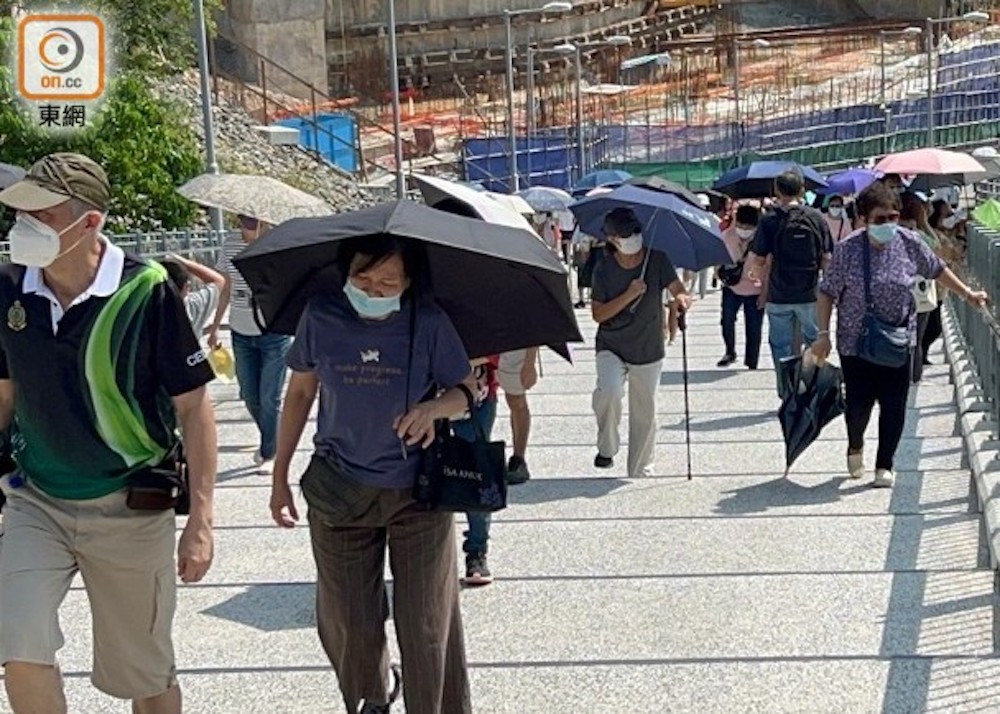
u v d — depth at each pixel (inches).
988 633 250.1
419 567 193.6
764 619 264.5
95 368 179.5
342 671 199.8
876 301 358.9
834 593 278.1
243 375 399.5
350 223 188.2
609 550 317.4
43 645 175.0
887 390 364.8
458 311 197.8
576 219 393.1
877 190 357.1
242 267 195.2
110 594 187.8
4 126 1021.2
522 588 289.7
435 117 2137.1
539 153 1662.2
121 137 1053.2
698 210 384.2
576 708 224.7
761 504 355.6
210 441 185.9
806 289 495.5
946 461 396.8
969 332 505.0
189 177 1104.2
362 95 2299.5
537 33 2517.2
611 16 2672.2
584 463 412.8
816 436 382.0
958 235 650.8
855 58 2449.6
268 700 231.0
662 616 268.8
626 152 1809.8
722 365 619.2
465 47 2482.8
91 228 177.6
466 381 192.1
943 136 2022.6
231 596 288.2
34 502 184.2
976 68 2305.6
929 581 282.8
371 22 2415.1
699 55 2389.3
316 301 194.4
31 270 180.4
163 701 194.9
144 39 1185.4
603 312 386.3
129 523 184.9
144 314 181.3
